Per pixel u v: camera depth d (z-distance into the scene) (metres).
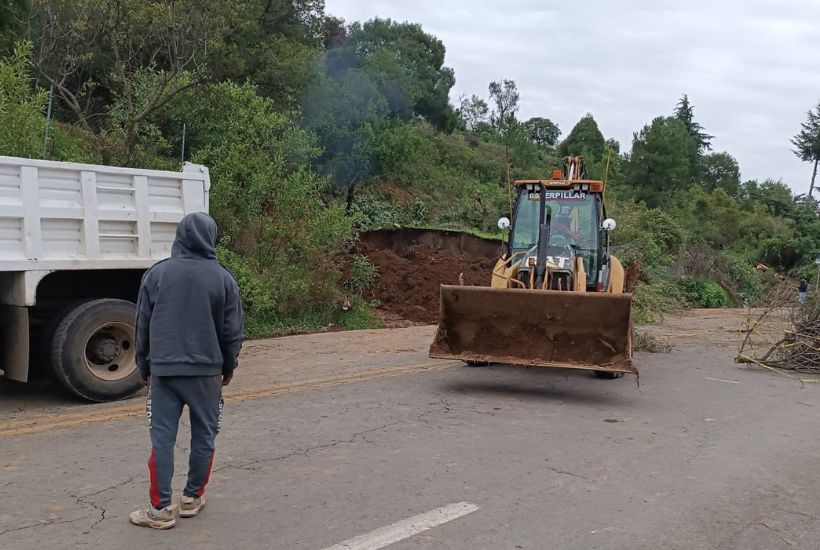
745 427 7.68
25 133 10.48
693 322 19.38
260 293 13.41
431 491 5.33
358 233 18.55
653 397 9.04
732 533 4.81
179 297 4.51
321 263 15.06
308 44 27.88
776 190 62.22
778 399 9.25
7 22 12.34
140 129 14.98
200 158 14.73
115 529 4.50
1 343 7.92
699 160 70.81
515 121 44.50
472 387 9.24
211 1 16.36
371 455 6.15
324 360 10.80
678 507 5.23
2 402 7.91
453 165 36.28
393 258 18.39
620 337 8.30
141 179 8.25
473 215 28.19
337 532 4.55
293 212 14.98
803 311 11.79
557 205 10.81
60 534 4.41
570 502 5.22
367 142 25.08
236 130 14.97
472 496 5.25
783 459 6.55
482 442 6.66
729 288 28.77
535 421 7.54
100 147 13.90
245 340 12.62
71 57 15.23
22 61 11.10
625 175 45.53
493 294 8.60
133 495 5.07
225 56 20.17
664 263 26.50
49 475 5.45
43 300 8.13
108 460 5.83
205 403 4.61
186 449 6.13
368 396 8.44
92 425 6.93
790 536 4.80
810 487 5.79
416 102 38.22
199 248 4.65
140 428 6.85
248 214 14.49
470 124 52.28
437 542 4.45
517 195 11.08
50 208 7.49
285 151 16.16
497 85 53.38
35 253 7.40
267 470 5.69
